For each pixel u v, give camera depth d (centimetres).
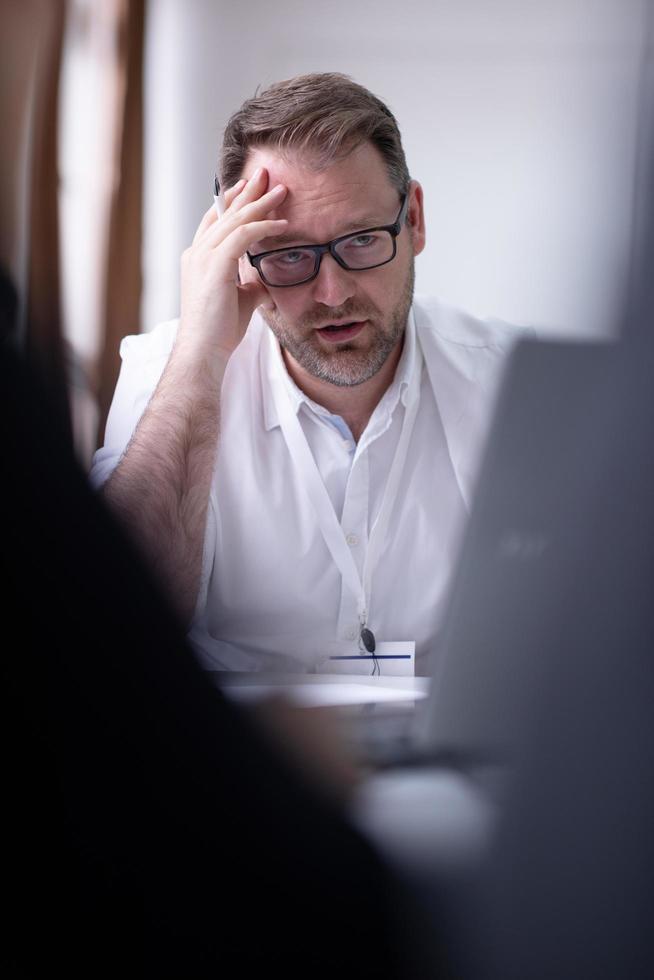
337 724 75
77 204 434
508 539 60
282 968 64
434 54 490
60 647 59
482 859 61
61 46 400
